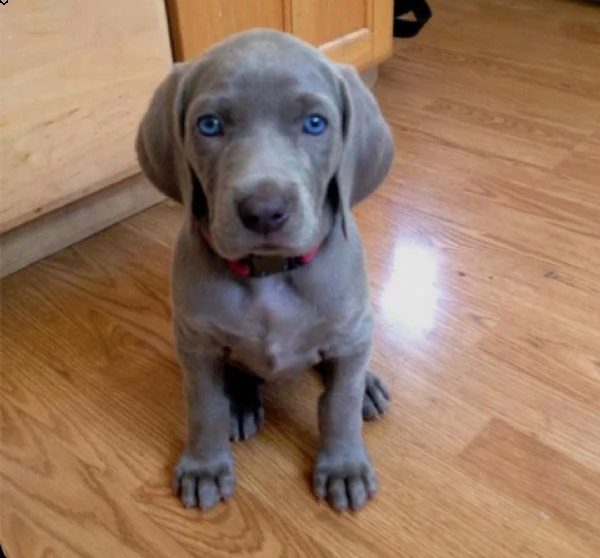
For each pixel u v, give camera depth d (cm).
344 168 102
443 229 177
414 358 144
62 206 170
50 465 128
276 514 119
